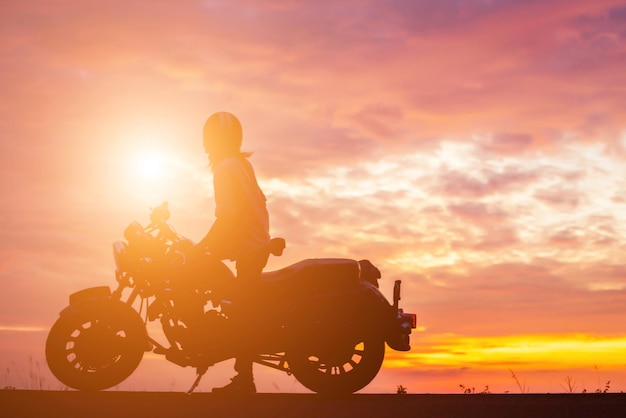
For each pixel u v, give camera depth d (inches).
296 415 164.2
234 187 229.8
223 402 192.2
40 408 171.0
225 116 240.7
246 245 228.4
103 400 193.3
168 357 223.9
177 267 225.8
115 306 220.7
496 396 227.8
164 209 232.2
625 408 181.5
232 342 224.2
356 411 171.9
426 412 171.5
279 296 227.9
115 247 231.9
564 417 163.6
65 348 218.7
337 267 231.3
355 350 230.8
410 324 232.2
